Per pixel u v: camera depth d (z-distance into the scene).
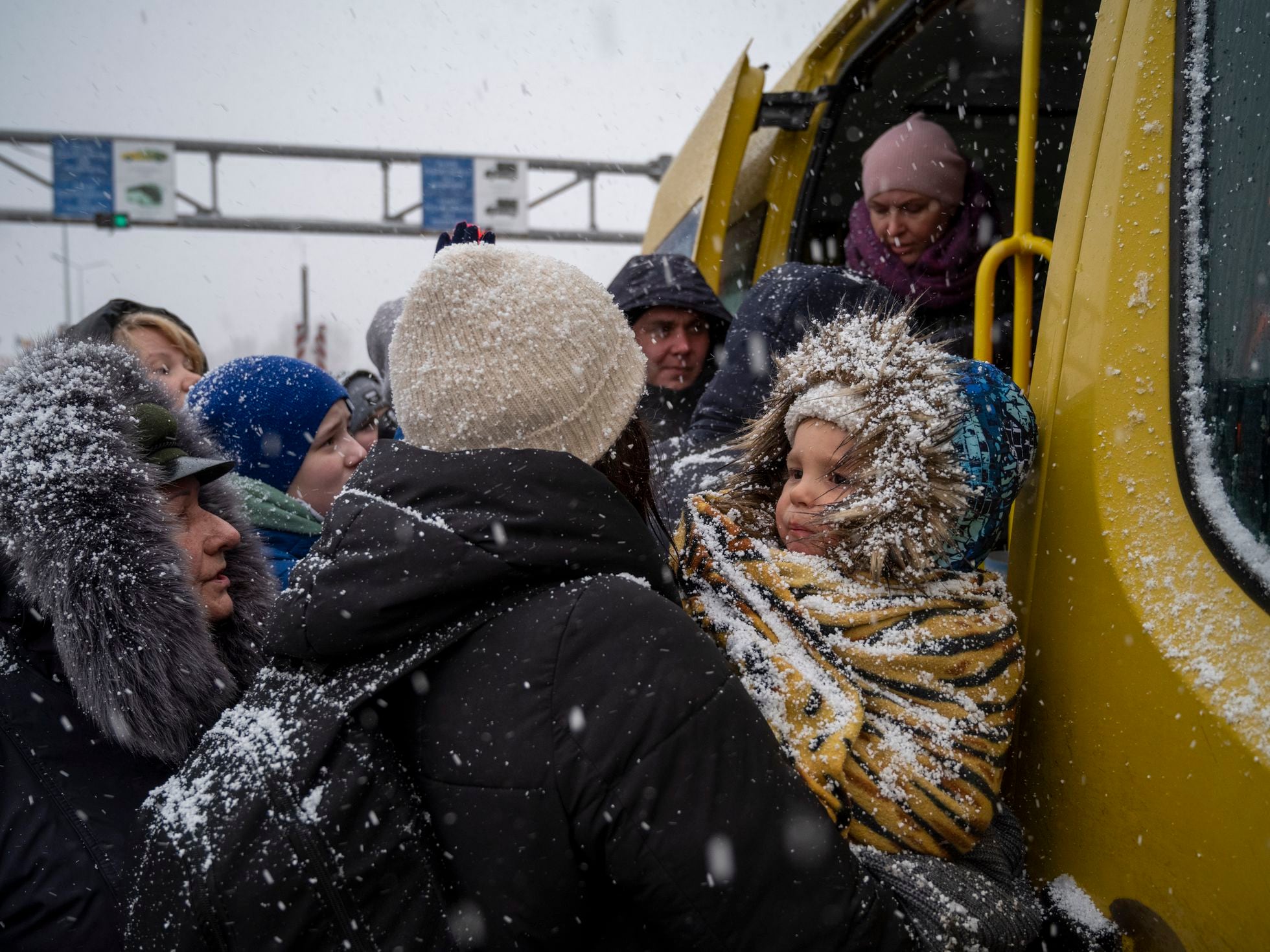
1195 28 1.42
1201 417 1.30
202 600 1.52
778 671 1.37
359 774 1.13
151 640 1.39
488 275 1.29
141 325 3.36
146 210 15.84
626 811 1.11
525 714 1.15
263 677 1.32
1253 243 1.25
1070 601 1.44
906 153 2.76
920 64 3.36
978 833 1.34
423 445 1.29
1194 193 1.38
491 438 1.25
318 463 2.60
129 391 1.62
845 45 3.54
